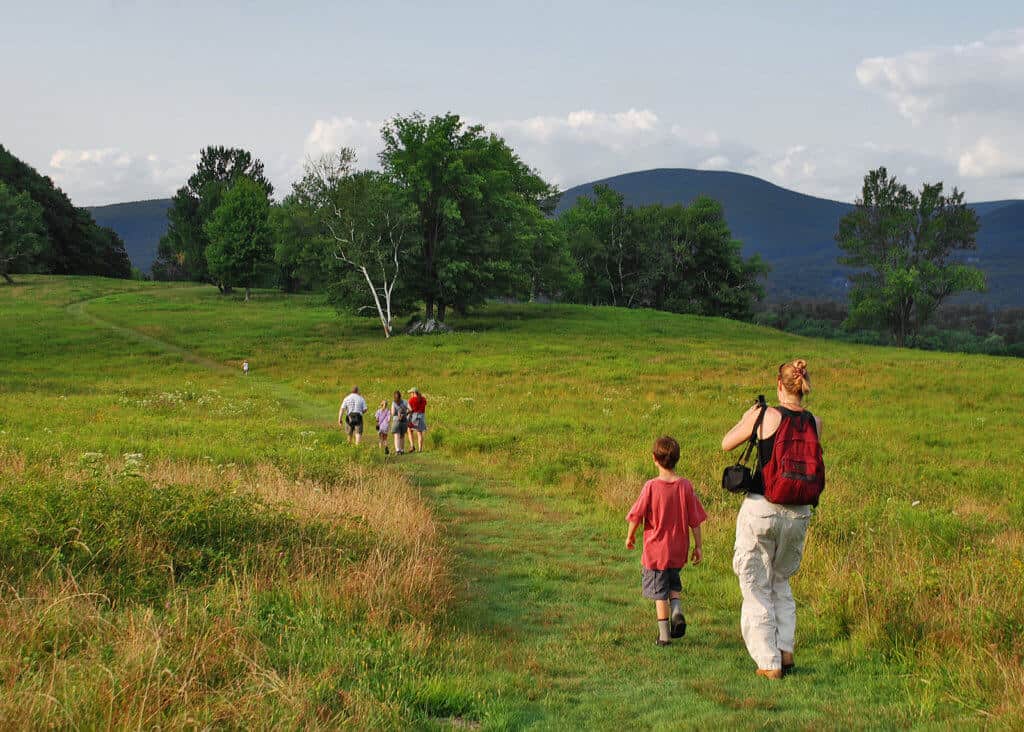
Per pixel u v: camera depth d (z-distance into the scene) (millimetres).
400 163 56844
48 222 113188
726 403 28359
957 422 24188
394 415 19016
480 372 38906
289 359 46625
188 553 6883
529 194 72562
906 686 4969
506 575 8336
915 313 79875
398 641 5395
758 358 44531
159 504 7801
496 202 59625
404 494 11602
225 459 14375
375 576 6527
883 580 6625
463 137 60094
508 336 55312
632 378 35812
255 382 38750
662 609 6047
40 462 12391
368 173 58156
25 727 3596
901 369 38250
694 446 18062
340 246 57531
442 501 12719
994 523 10688
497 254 59812
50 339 54344
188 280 132875
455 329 60938
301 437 19031
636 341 54031
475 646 5723
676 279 93250
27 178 113000
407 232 57906
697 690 5047
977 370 37688
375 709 4266
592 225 94125
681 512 6082
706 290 95562
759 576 5402
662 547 6051
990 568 6770
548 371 38781
